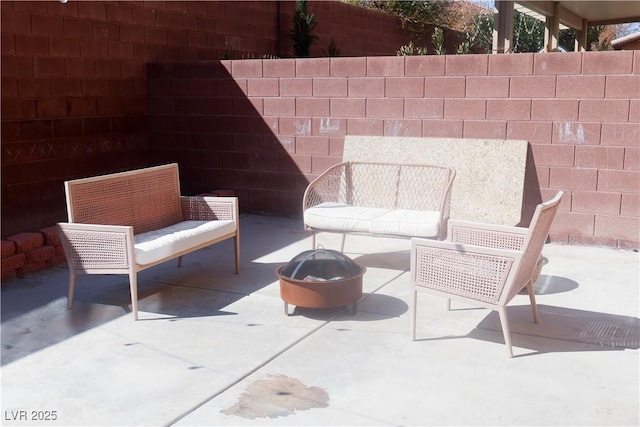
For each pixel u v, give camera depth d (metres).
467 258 4.11
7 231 7.20
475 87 7.13
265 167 8.42
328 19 12.91
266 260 6.43
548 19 12.67
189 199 6.06
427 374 3.83
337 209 6.25
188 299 5.25
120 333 4.52
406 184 7.26
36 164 7.49
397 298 5.25
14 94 7.18
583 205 6.81
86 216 5.13
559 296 5.25
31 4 7.29
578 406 3.44
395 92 7.53
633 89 6.45
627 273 5.87
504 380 3.74
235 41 10.70
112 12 8.34
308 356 4.10
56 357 4.12
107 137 8.43
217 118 8.61
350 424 3.27
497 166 7.02
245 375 3.84
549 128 6.85
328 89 7.89
